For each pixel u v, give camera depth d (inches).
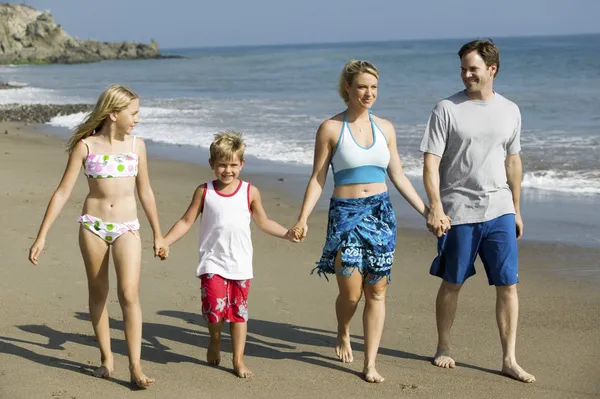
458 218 173.9
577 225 330.6
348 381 167.5
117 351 182.2
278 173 478.0
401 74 1812.3
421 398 158.4
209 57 4613.7
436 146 173.8
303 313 219.3
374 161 167.9
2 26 4210.1
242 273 166.4
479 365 178.7
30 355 175.8
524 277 257.4
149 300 227.0
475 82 171.9
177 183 451.2
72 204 369.7
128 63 3909.9
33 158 547.2
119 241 158.6
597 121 696.4
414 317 215.2
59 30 4370.1
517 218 181.3
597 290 238.4
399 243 306.5
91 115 159.9
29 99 1266.0
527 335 198.4
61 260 264.4
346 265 165.2
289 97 1197.1
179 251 284.0
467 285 244.4
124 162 159.6
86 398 151.7
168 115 900.6
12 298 220.8
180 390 158.6
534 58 2452.0
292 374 171.2
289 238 169.0
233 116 866.8
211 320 166.6
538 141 571.8
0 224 321.1
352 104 168.4
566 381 167.6
